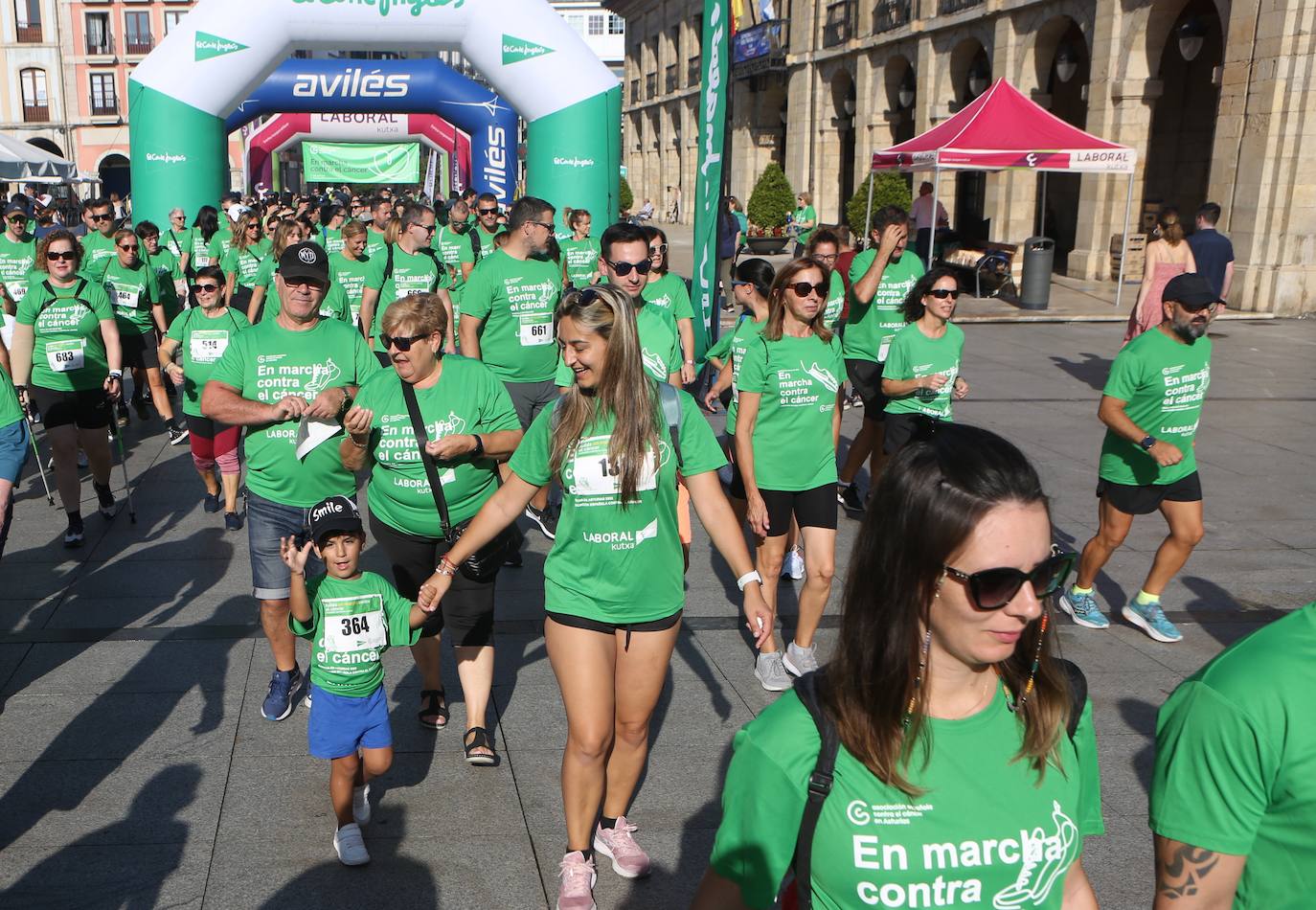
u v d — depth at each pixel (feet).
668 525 10.57
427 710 14.48
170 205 44.88
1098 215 68.18
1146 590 17.95
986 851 5.16
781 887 5.96
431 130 94.84
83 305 21.54
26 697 15.12
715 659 16.85
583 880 10.53
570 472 10.27
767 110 127.44
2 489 16.42
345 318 24.95
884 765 5.06
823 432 15.44
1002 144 49.21
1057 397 37.22
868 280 23.57
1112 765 13.64
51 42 189.06
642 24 175.83
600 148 45.14
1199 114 72.23
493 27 44.09
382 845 11.76
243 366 14.40
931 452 5.03
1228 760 5.16
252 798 12.62
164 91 43.93
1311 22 52.54
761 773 5.24
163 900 10.71
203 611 18.42
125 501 25.04
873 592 5.12
